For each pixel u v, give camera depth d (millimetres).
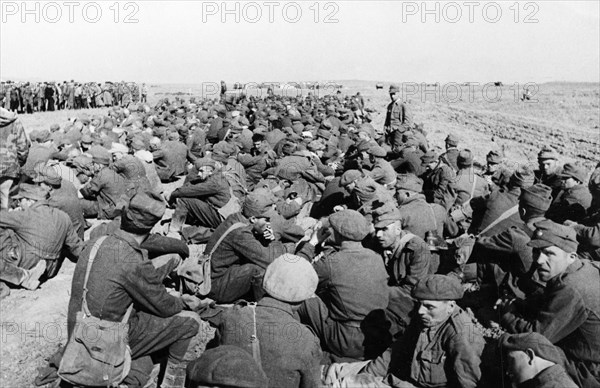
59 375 4160
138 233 4461
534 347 3768
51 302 6336
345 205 8359
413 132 13961
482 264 5977
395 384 4352
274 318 4055
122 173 9422
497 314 5562
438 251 6281
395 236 5434
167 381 4688
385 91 61344
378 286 4945
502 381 4031
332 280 4926
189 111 26000
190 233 8203
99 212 9383
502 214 6992
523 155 19938
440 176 8828
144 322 4578
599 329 4320
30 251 6469
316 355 4152
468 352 4055
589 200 7215
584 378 4367
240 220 6094
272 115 21703
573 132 25875
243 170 10016
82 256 4391
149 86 75188
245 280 5836
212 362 3039
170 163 13703
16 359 5066
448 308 4191
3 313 6023
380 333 4926
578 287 4375
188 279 5781
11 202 7254
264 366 3988
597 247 5926
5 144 7598
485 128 28500
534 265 5082
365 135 12859
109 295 4254
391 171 9062
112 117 20156
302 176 9969
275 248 6023
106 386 4238
